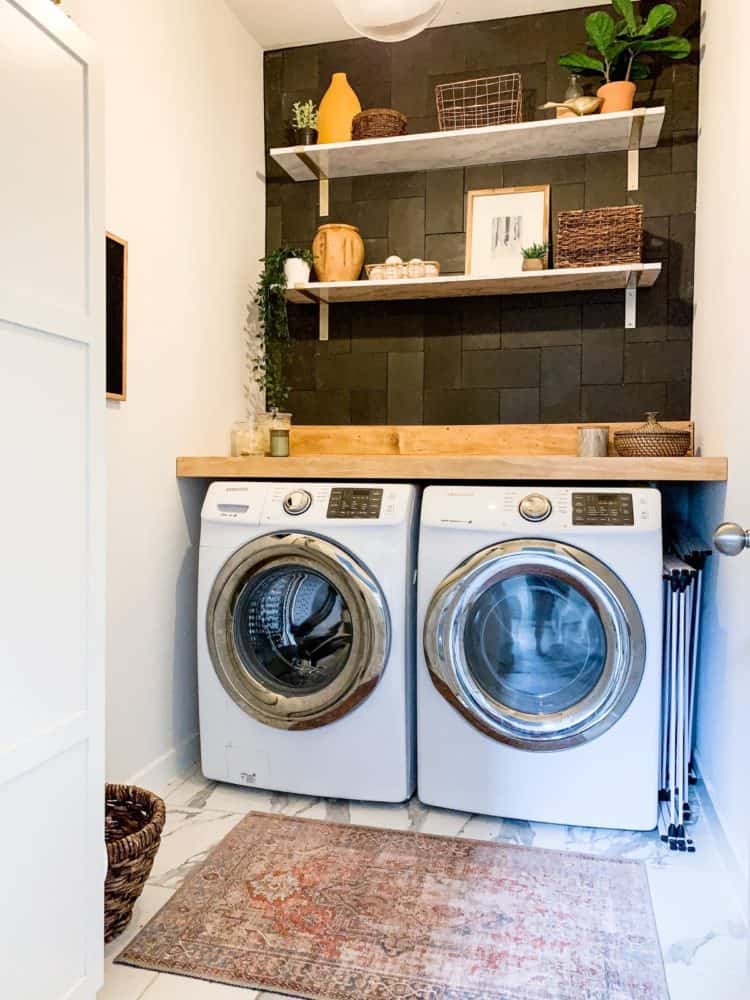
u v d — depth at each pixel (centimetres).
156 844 168
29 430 119
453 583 216
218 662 238
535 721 214
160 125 238
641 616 206
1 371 114
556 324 298
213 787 244
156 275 237
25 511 119
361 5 193
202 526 240
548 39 294
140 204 228
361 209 315
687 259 285
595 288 290
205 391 271
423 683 224
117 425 218
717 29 244
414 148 286
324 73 315
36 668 121
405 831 215
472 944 164
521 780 217
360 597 222
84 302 132
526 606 220
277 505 233
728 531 132
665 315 288
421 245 310
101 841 138
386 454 308
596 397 294
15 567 117
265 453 285
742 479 191
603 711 209
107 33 210
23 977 119
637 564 206
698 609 223
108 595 215
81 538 132
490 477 226
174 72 247
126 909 165
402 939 166
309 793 232
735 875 182
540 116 294
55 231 125
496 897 182
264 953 161
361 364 317
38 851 122
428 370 310
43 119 121
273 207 321
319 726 229
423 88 306
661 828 212
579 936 167
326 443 314
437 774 224
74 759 131
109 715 216
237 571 234
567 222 273
